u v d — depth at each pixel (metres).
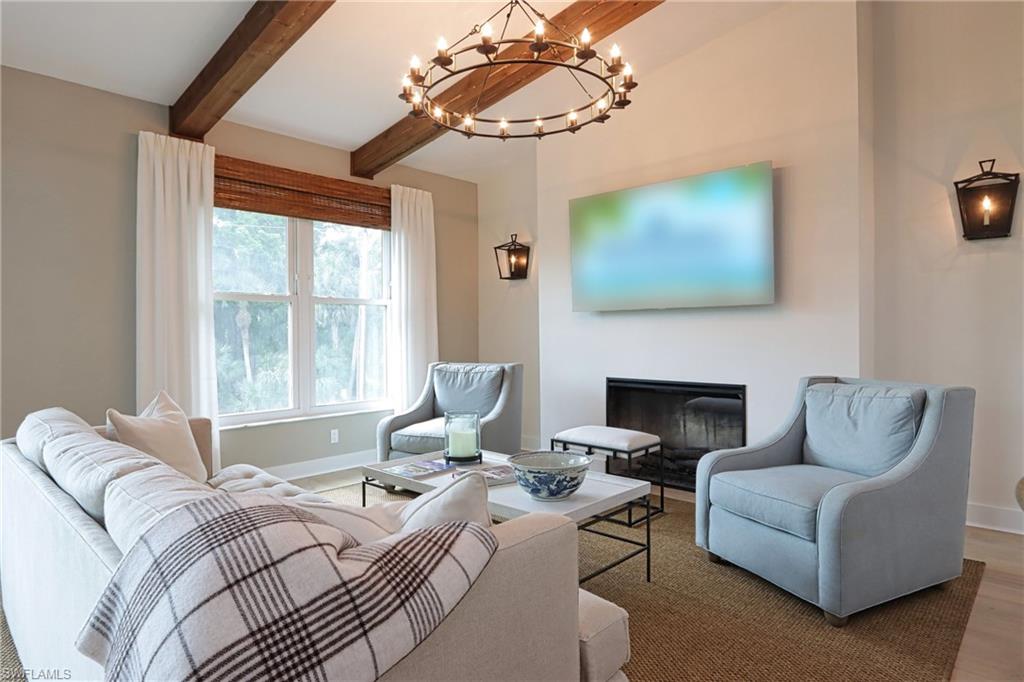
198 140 4.00
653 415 4.26
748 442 3.71
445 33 3.42
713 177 3.75
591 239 4.43
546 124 4.75
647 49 3.88
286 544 0.80
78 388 3.53
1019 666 1.91
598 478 2.63
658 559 2.83
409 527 1.15
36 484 1.57
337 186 4.77
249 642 0.72
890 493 2.25
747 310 3.73
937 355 3.34
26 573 1.70
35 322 3.39
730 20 3.65
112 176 3.66
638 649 2.03
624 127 4.34
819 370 3.43
